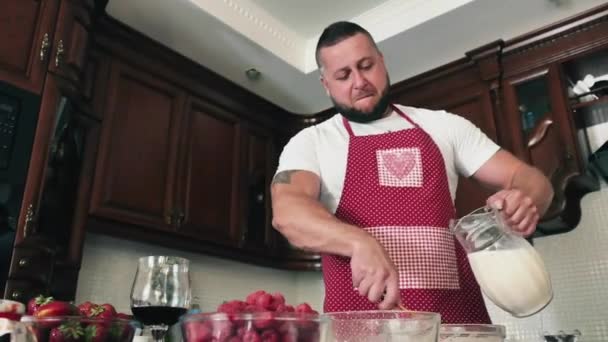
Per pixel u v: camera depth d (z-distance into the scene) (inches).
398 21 92.8
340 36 48.4
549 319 86.9
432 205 44.9
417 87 105.4
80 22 71.2
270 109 116.6
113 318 19.9
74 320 19.1
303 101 116.6
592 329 82.5
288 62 101.0
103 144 78.7
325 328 18.8
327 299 44.2
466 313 42.5
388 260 29.2
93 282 81.6
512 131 89.8
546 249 90.5
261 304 20.8
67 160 68.7
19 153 59.5
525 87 92.7
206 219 94.3
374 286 28.0
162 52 92.1
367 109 48.1
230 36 92.4
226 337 17.6
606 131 86.7
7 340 18.4
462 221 35.7
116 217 78.0
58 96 65.6
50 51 65.7
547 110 89.4
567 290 86.5
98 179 76.5
